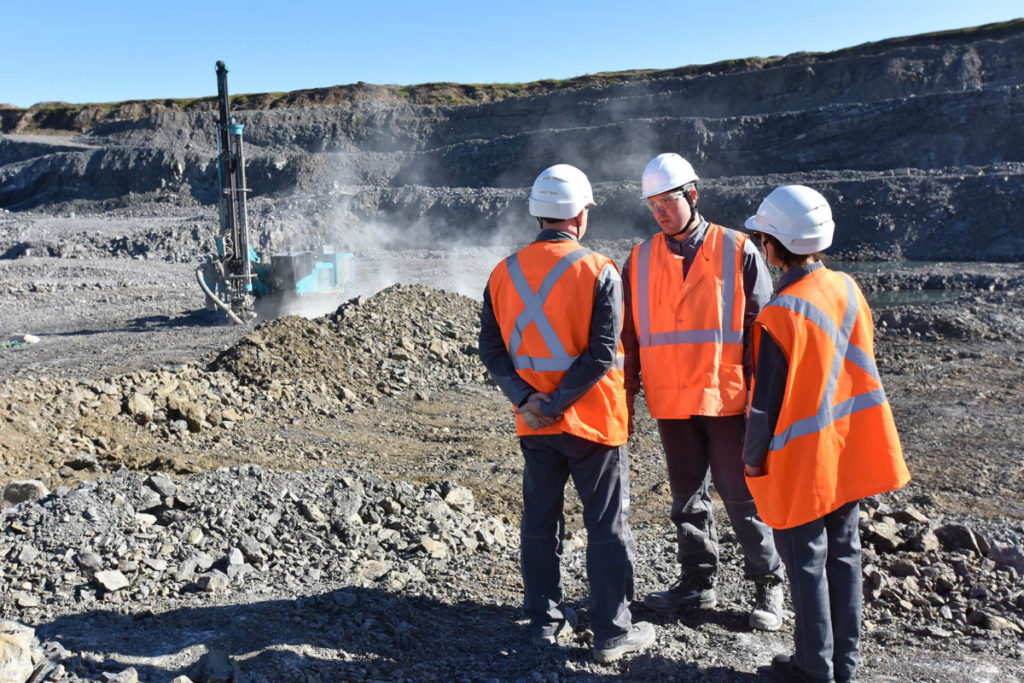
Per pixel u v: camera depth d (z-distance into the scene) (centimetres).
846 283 275
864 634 329
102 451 729
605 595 292
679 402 316
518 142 6088
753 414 266
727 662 292
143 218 5300
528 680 276
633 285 331
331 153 6988
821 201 269
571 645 309
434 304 1376
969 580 376
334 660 284
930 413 912
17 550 362
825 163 5044
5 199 7444
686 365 315
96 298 2428
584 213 298
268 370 1011
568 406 281
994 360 1240
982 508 570
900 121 4944
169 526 405
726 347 315
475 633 324
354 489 483
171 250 3781
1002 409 931
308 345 1102
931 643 320
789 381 260
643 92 7044
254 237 4256
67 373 1185
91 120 10025
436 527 455
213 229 3972
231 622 308
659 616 343
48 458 691
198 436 805
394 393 1058
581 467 292
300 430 861
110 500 409
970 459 712
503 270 298
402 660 293
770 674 280
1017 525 496
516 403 293
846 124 5066
